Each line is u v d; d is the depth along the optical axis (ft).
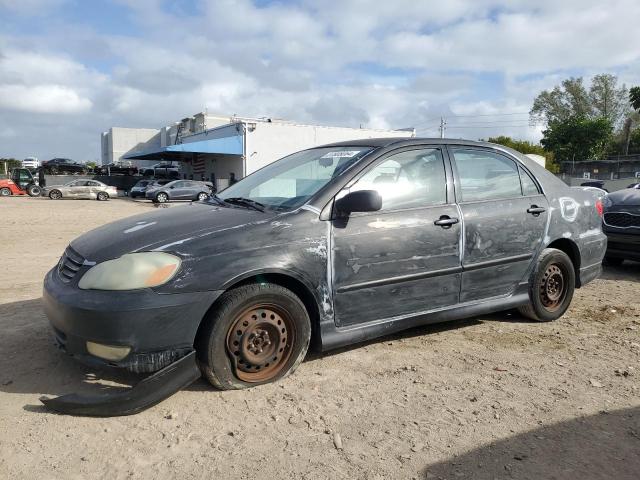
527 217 15.49
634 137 197.36
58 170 145.28
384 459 9.07
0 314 16.38
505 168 15.71
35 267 25.22
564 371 12.92
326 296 12.15
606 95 215.72
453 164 14.53
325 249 12.01
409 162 13.83
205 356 10.94
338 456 9.14
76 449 9.20
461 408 10.93
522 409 10.94
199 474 8.57
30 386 11.46
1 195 112.78
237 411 10.59
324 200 12.37
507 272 15.23
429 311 13.85
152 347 10.35
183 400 10.97
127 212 67.41
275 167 15.65
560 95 225.15
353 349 14.03
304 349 12.11
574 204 16.97
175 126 180.96
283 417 10.40
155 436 9.64
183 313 10.47
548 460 9.12
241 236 11.32
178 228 11.72
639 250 24.34
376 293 12.85
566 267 16.67
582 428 10.21
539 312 16.33
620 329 16.24
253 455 9.12
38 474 8.48
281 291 11.50
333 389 11.64
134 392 10.21
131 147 209.15
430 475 8.66
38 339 14.10
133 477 8.46
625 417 10.68
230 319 11.02
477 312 14.76
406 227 13.12
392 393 11.54
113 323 10.09
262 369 11.68
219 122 148.15
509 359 13.62
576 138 184.85
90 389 11.36
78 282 10.82
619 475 8.72
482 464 8.98
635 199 24.94
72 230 42.47
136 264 10.48
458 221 13.98
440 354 13.85
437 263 13.66
